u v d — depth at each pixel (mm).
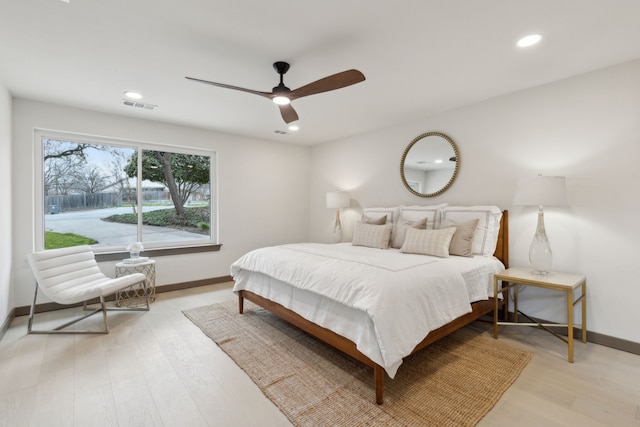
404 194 4078
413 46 2141
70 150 3549
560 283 2295
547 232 2807
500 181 3125
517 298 3004
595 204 2541
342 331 2020
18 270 3131
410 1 1667
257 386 1945
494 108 3152
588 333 2578
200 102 3264
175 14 1783
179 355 2348
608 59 2336
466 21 1850
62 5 1691
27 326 2891
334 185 5156
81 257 3170
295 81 2721
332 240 5199
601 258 2514
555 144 2752
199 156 4516
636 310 2355
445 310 2123
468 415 1659
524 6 1707
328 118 3859
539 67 2467
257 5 1703
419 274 2123
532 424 1597
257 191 4984
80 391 1882
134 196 3975
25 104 3154
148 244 4070
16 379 2006
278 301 2662
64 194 3518
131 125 3797
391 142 4238
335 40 2064
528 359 2262
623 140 2404
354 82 2062
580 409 1715
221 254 4605
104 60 2342
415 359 2270
